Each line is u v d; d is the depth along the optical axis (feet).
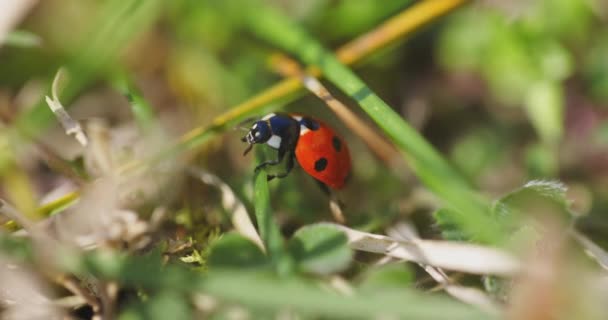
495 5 0.53
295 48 0.50
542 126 0.52
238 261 0.44
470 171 0.53
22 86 0.50
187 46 0.52
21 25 0.51
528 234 0.44
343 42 0.53
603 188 0.52
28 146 0.47
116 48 0.48
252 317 0.43
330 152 0.47
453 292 0.44
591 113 0.53
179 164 0.47
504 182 0.52
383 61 0.54
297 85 0.49
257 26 0.51
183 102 0.52
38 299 0.44
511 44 0.53
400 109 0.53
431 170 0.45
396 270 0.44
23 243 0.42
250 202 0.47
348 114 0.48
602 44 0.53
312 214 0.47
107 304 0.44
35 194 0.48
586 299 0.42
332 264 0.44
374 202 0.49
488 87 0.53
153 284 0.42
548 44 0.52
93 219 0.46
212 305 0.43
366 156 0.51
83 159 0.47
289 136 0.47
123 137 0.49
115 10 0.48
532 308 0.42
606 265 0.44
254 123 0.48
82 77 0.47
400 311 0.41
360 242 0.45
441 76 0.54
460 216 0.45
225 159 0.50
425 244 0.44
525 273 0.42
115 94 0.51
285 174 0.48
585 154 0.52
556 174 0.51
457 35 0.53
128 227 0.46
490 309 0.43
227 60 0.52
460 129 0.53
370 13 0.53
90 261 0.42
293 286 0.41
